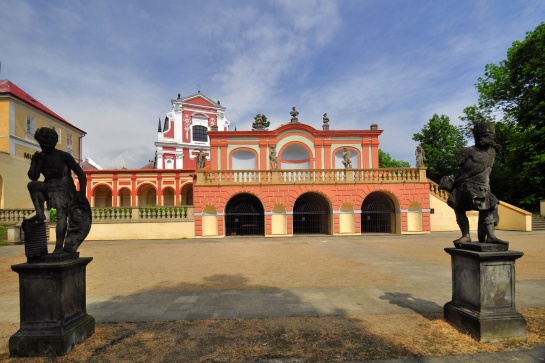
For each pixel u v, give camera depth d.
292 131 32.16
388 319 6.22
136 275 10.95
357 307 7.03
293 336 5.48
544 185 28.77
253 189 24.67
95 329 5.87
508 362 4.44
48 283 4.89
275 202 24.73
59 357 4.75
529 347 4.89
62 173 5.48
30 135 32.31
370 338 5.33
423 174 25.56
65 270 4.99
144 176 39.28
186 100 48.66
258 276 10.48
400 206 25.27
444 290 8.41
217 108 50.34
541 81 26.16
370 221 27.83
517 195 33.28
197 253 16.27
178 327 5.97
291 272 11.03
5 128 29.38
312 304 7.29
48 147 5.38
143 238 23.56
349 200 25.20
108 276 10.84
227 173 24.78
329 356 4.72
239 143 31.81
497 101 33.09
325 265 12.28
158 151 46.62
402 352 4.79
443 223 26.42
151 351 4.95
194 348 5.05
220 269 11.83
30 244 4.95
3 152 27.86
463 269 5.61
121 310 7.04
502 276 5.23
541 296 7.73
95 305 7.46
